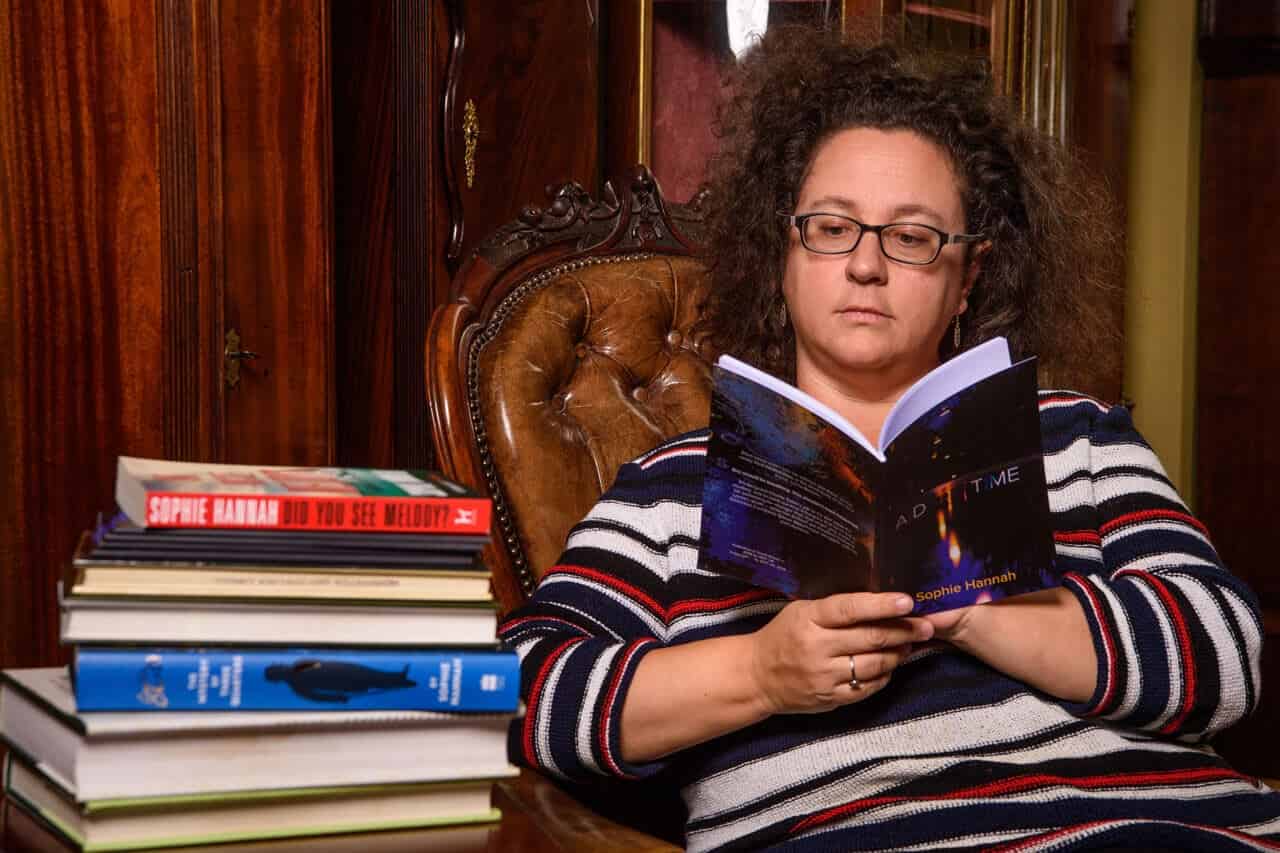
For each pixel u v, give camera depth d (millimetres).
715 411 1004
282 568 817
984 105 1378
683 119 2709
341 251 2578
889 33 1591
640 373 1636
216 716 791
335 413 2354
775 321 1469
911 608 978
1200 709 1155
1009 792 1098
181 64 1806
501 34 2576
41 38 1696
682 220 1760
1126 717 1155
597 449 1558
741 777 1154
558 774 1129
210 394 1877
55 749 816
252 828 813
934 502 996
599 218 1689
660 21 2711
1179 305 3693
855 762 1126
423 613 844
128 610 787
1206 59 3605
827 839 1101
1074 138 3070
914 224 1262
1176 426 3717
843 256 1261
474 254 1585
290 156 2123
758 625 1207
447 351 1479
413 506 855
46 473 1724
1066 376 1544
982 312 1464
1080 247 1558
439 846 823
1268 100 3574
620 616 1233
